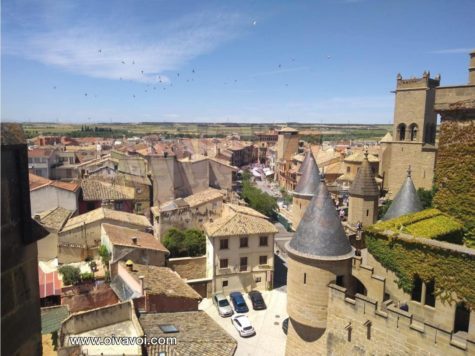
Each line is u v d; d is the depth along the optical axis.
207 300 46.22
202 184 77.75
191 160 78.50
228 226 47.31
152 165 70.25
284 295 47.81
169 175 71.12
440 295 22.06
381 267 25.44
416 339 20.77
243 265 47.81
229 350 24.09
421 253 22.88
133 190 65.75
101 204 60.09
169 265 48.28
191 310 32.28
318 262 25.36
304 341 27.05
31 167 91.56
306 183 47.91
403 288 24.08
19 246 6.09
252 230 47.47
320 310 25.73
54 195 54.34
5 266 5.73
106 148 150.38
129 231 45.38
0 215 5.53
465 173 24.58
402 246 23.92
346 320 24.42
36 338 6.64
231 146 182.38
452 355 19.38
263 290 48.91
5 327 5.77
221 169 82.31
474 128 23.78
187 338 24.44
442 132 25.69
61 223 47.12
